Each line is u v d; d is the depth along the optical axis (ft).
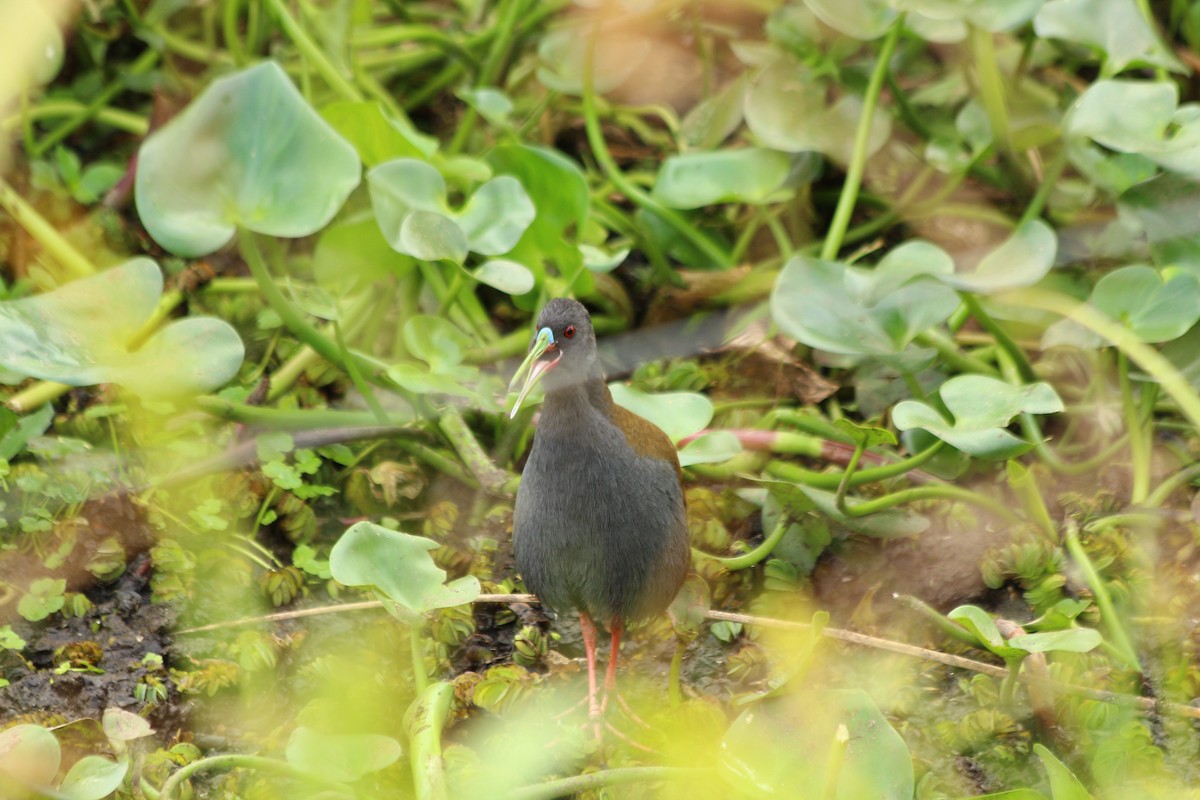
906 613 30.19
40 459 31.91
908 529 29.91
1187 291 30.71
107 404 33.58
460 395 30.53
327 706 26.76
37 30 33.30
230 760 23.50
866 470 30.81
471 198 32.73
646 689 28.76
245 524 31.78
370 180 32.45
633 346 37.19
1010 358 32.91
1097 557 30.27
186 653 28.71
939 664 28.84
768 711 23.85
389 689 28.37
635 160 42.93
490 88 41.98
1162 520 30.96
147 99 43.04
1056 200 38.60
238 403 32.14
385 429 32.96
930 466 32.09
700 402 31.73
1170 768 26.22
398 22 46.06
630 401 31.78
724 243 39.09
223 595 30.01
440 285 35.37
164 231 29.58
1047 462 32.48
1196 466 31.76
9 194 36.22
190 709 27.53
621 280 38.52
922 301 30.17
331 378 35.32
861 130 35.68
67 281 36.65
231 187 30.32
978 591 30.55
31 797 22.21
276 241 35.32
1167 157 31.04
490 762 25.96
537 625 30.17
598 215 39.09
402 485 32.68
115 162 41.32
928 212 38.91
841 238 35.55
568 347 25.91
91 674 27.71
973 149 38.19
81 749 26.22
